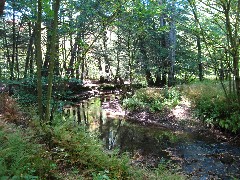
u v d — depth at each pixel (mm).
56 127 6652
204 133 12281
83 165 6086
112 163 6258
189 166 8781
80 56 8633
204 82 19141
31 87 11852
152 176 6098
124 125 14281
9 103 8258
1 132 4918
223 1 9453
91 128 13477
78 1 9984
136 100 17391
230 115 11883
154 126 14039
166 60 24406
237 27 10055
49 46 9555
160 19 22750
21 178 3961
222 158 9438
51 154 5938
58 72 10398
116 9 8258
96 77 34562
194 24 11484
